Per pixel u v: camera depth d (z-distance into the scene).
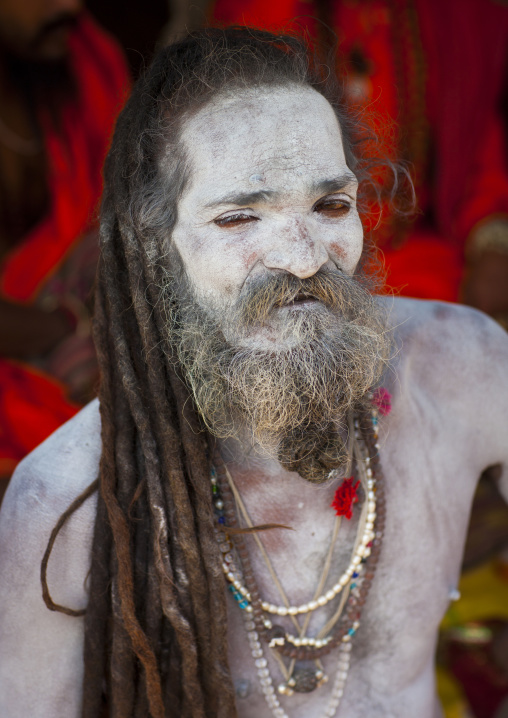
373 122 1.83
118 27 4.04
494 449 1.77
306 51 1.52
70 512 1.44
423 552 1.66
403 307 1.74
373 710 1.66
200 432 1.45
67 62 3.74
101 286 1.48
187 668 1.45
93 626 1.46
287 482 1.54
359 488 1.58
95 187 3.81
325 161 1.35
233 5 3.99
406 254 4.00
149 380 1.42
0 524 1.52
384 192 2.47
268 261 1.34
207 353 1.41
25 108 3.66
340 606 1.59
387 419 1.61
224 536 1.52
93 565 1.45
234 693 1.47
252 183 1.32
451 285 3.95
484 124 4.20
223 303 1.39
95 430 1.52
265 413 1.38
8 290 3.67
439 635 3.24
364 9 3.86
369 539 1.57
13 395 3.12
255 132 1.33
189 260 1.39
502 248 3.87
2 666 1.53
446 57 4.00
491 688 3.01
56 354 3.44
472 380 1.71
